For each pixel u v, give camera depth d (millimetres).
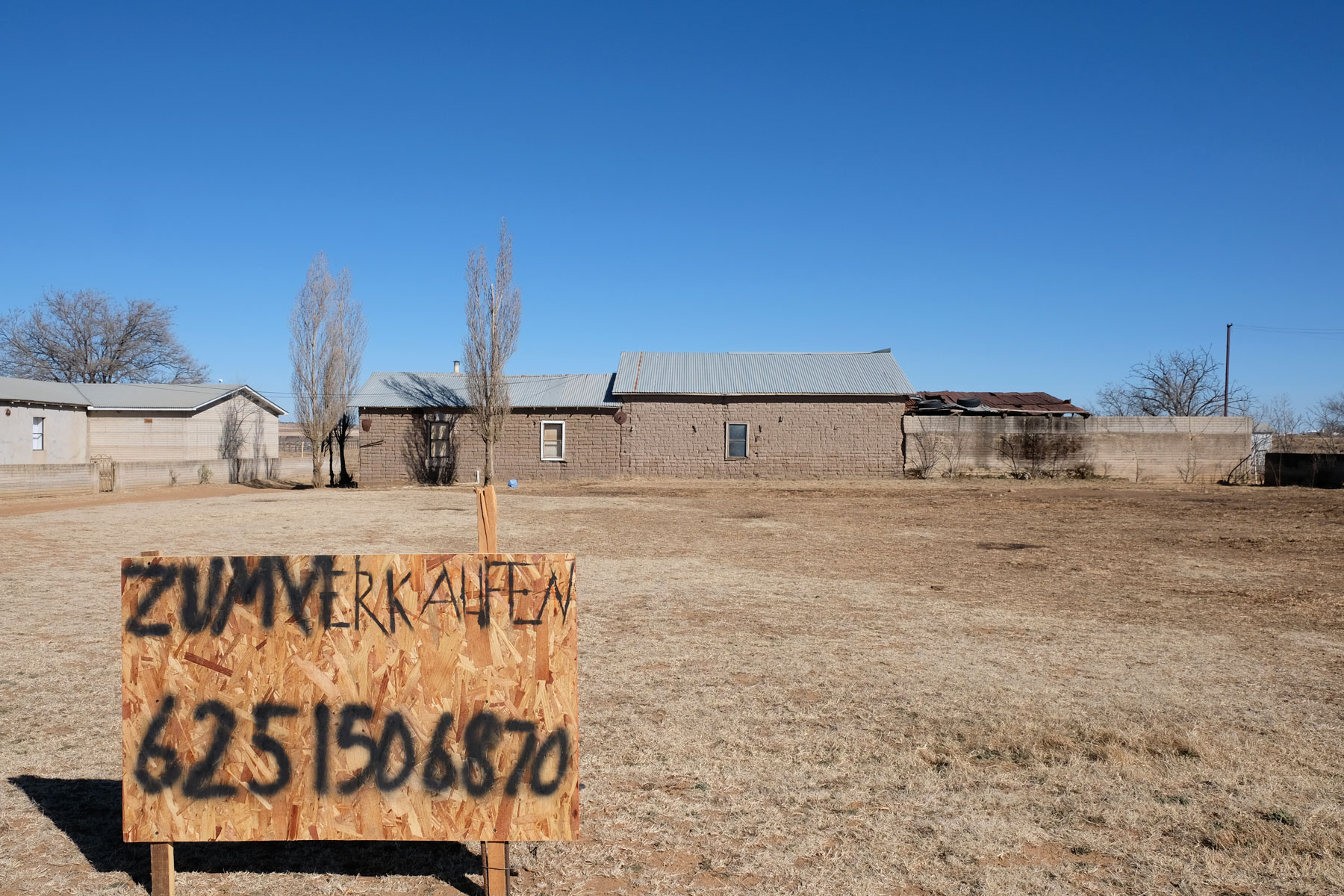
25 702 5523
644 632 7609
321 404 33000
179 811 3068
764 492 27625
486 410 31484
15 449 29344
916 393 34688
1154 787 4238
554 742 3074
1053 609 8758
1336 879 3314
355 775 3084
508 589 3078
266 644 3086
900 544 14258
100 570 10633
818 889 3230
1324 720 5254
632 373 35125
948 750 4758
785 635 7539
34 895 3146
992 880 3299
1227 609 8844
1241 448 33469
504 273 31219
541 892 3213
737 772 4430
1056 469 33406
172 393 37406
